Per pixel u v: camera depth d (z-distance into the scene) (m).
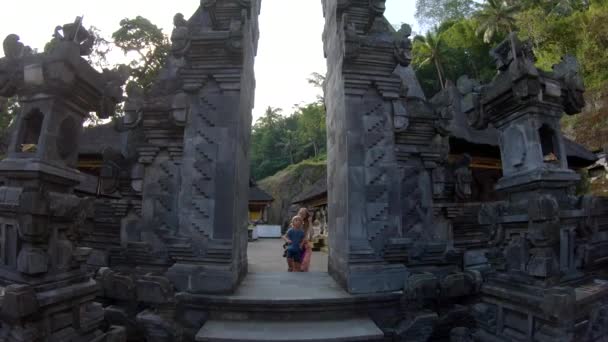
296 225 11.17
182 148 7.64
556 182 5.23
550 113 5.59
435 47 43.91
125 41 22.69
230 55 7.54
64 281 4.60
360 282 7.15
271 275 9.11
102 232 7.74
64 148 4.90
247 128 9.05
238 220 7.74
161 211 7.58
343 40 7.80
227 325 6.41
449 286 7.04
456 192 8.69
